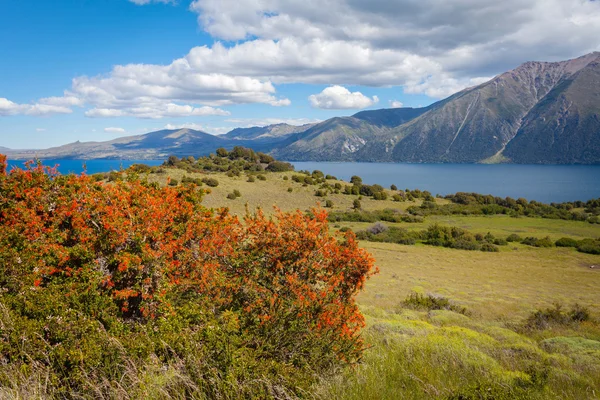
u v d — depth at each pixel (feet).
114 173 22.41
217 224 20.54
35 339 12.80
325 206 304.09
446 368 20.15
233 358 13.44
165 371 12.97
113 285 16.42
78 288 15.34
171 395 12.44
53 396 11.59
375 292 93.04
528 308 78.23
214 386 12.74
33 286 15.23
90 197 18.37
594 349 34.37
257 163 452.35
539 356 29.12
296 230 18.57
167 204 19.92
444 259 180.24
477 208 349.20
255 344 15.72
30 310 13.98
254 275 18.07
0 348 12.42
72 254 16.72
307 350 16.24
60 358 12.44
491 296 97.60
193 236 19.94
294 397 13.14
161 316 15.72
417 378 16.26
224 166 395.96
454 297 92.58
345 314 17.56
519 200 385.09
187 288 18.37
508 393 15.87
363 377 15.56
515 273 150.20
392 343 25.50
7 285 15.67
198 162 402.93
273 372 14.12
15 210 18.92
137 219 17.99
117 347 13.23
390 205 346.13
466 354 23.48
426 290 101.71
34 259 16.55
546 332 48.21
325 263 18.62
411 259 176.86
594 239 228.43
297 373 14.37
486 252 207.92
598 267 171.12
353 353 17.70
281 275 18.21
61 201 18.89
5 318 13.08
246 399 12.92
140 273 16.66
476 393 15.49
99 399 12.08
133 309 17.53
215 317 16.43
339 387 14.35
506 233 260.83
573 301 92.58
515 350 31.37
